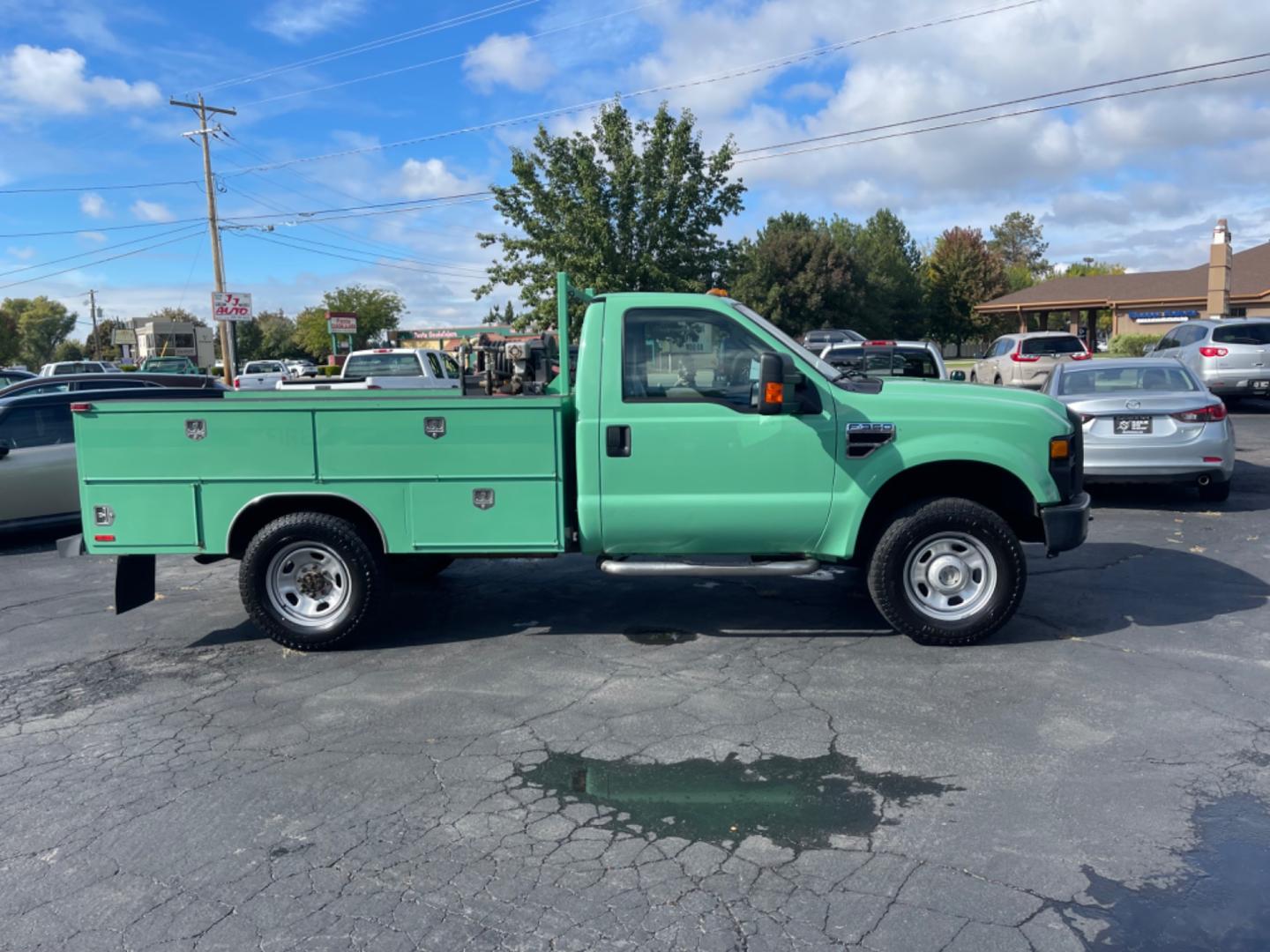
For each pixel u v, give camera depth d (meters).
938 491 6.14
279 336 87.56
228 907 3.36
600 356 5.77
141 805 4.14
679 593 7.33
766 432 5.71
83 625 7.09
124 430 5.96
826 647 5.95
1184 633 6.04
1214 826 3.72
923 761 4.34
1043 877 3.40
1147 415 9.73
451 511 5.89
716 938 3.11
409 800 4.12
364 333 64.50
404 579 7.93
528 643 6.21
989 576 5.79
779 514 5.77
